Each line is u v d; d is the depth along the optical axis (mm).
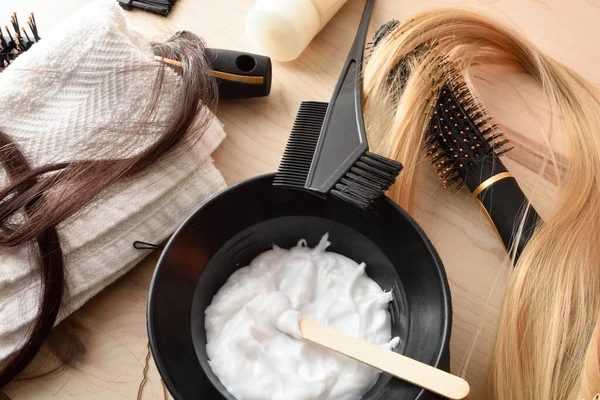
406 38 642
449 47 658
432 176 653
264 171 680
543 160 651
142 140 624
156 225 628
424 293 521
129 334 604
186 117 631
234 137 694
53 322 578
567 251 567
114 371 589
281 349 531
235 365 520
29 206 589
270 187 551
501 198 585
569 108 650
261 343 530
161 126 629
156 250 637
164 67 649
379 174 537
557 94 658
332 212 565
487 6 723
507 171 604
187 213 639
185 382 497
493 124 622
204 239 545
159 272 502
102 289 619
